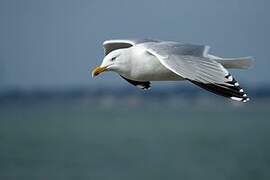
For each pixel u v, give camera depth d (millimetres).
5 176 28531
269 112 100875
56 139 48500
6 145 43469
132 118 87438
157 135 51812
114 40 10219
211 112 109875
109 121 77750
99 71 9555
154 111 121062
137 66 9422
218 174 28484
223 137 48656
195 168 30375
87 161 33719
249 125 64125
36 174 29062
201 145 42281
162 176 27906
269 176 27969
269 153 36188
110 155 36406
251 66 8875
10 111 118125
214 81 7730
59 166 31719
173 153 37281
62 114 102125
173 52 8328
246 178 27391
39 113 106312
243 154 36188
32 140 47656
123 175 28312
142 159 34125
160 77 9406
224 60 8836
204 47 8609
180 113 108000
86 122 74750
